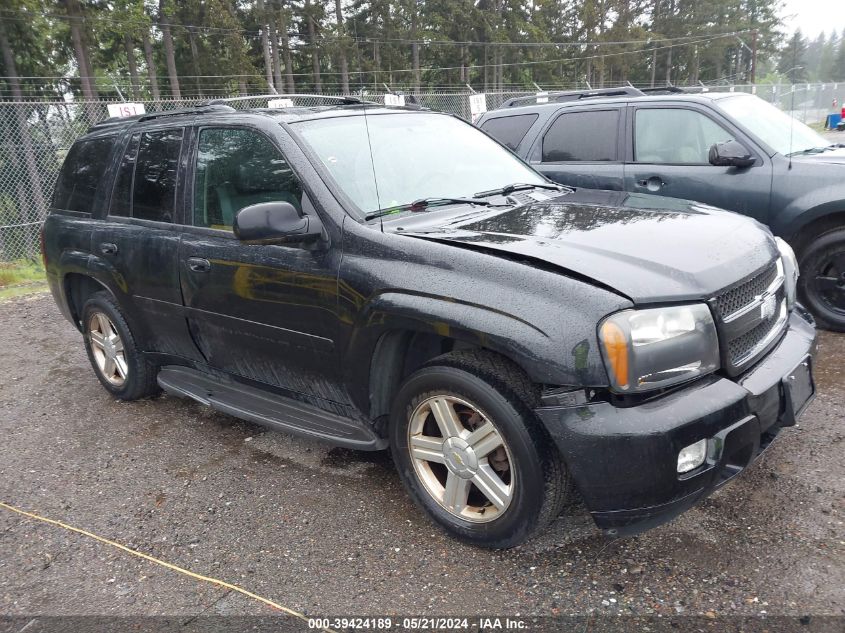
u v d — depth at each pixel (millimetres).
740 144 5418
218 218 3670
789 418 2730
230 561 2920
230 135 3625
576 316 2379
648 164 5945
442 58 55531
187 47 47000
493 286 2555
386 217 3121
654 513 2404
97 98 36906
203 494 3506
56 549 3102
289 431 3396
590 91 7172
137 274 4113
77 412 4777
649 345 2365
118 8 36344
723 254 2723
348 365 3080
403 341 2994
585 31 62688
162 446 4117
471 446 2748
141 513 3367
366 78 52094
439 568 2773
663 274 2504
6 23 33344
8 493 3658
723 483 2520
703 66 67875
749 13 64188
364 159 3410
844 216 5043
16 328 7340
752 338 2781
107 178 4469
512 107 7145
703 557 2721
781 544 2762
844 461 3352
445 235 2875
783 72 18016
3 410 4922
